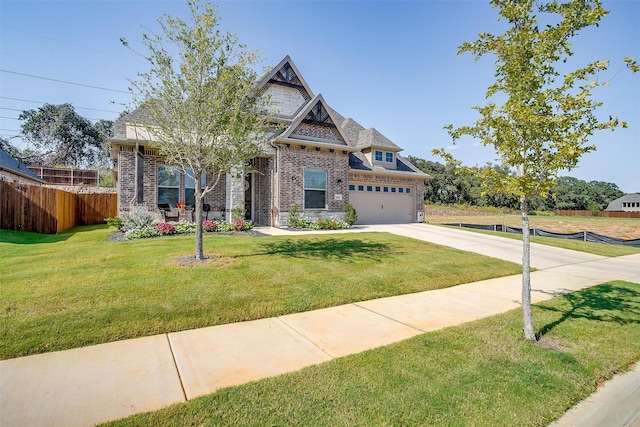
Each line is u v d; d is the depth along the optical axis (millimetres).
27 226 12734
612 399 2936
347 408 2580
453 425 2436
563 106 3912
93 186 28078
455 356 3537
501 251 11352
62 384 2906
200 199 7617
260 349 3723
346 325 4535
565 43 4031
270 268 7121
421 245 11289
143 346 3742
